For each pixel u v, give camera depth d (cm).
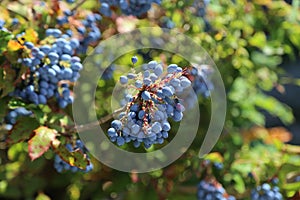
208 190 307
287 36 401
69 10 271
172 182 349
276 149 355
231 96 373
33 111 245
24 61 238
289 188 314
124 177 361
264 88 403
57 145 240
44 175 375
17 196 376
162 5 325
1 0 273
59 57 245
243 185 324
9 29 264
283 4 386
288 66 569
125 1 275
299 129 606
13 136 247
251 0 380
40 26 268
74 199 380
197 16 331
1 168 355
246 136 370
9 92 245
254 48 396
